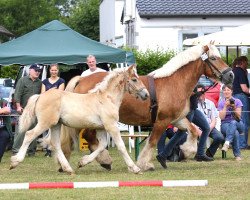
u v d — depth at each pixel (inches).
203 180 465.7
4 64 733.9
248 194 430.9
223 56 1226.6
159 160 571.2
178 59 560.7
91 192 438.6
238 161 633.0
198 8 1437.0
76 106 518.0
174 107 553.9
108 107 518.6
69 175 525.0
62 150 539.2
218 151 740.0
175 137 572.1
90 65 645.3
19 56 736.3
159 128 554.3
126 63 787.4
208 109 650.8
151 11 1425.9
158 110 551.8
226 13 1435.8
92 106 518.9
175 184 453.7
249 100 786.8
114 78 522.3
